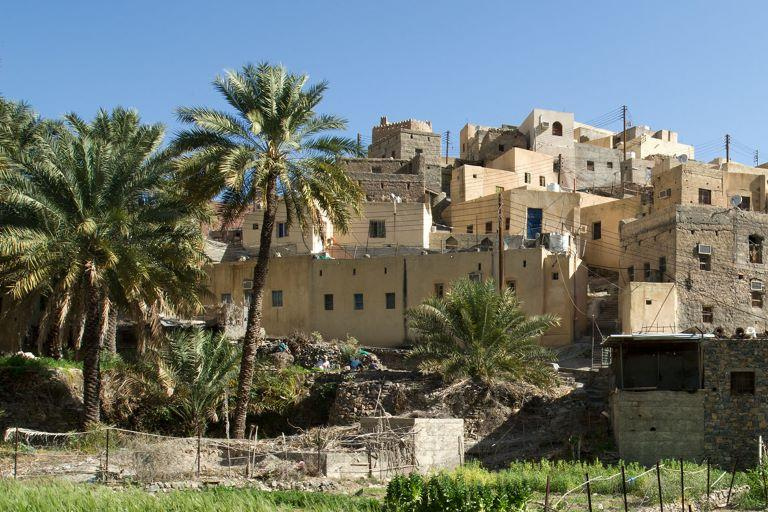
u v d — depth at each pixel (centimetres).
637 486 2586
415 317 3869
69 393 3716
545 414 3528
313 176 3447
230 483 2550
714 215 4788
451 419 3155
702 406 3117
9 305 3856
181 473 2658
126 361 3841
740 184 5406
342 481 2677
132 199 3425
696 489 2533
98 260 3281
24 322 4147
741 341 3136
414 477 2009
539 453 3266
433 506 1936
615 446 3231
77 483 2384
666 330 4494
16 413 3538
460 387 3603
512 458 3250
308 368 4344
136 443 2988
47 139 3341
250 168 3328
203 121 3316
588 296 5131
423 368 3769
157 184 3425
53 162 3288
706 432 3103
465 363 3678
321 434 3164
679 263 4684
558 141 7469
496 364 3656
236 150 3272
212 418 3641
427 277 4934
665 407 3134
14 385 3628
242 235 5619
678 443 3109
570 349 4625
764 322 4762
